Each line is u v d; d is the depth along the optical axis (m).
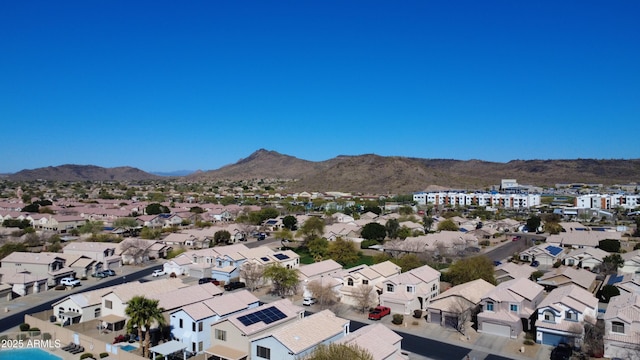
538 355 49.00
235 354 46.25
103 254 96.81
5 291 71.69
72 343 52.41
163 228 148.62
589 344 49.31
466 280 74.00
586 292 58.28
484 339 53.91
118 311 59.12
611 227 150.75
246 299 57.19
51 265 84.69
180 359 48.94
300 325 46.16
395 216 166.62
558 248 102.88
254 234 141.50
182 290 59.72
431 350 50.59
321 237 114.81
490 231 136.00
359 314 64.75
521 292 57.66
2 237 123.25
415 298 66.12
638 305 48.94
